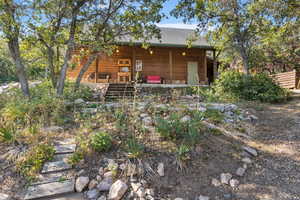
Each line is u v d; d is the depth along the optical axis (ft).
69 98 19.66
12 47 19.40
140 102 18.12
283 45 49.24
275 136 13.29
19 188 8.38
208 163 9.91
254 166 10.02
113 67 43.04
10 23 17.04
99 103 17.79
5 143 10.86
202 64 47.78
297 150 11.35
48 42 21.61
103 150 10.30
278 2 28.37
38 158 9.67
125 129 12.10
